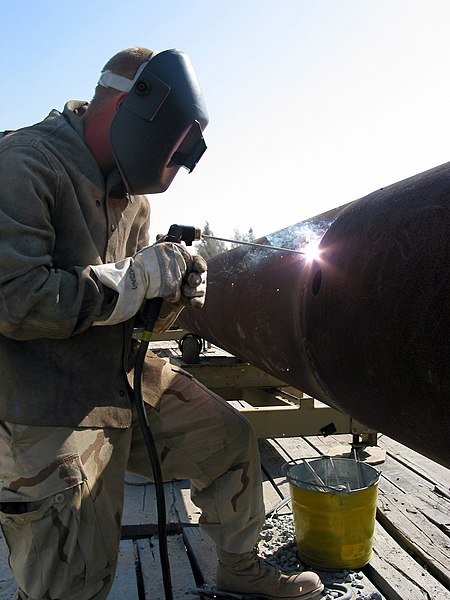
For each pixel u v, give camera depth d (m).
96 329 1.79
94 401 1.76
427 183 1.58
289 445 4.10
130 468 2.15
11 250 1.54
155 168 1.78
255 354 2.82
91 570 1.68
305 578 2.26
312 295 1.92
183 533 2.82
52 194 1.67
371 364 1.54
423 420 1.41
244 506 2.16
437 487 3.28
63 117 1.82
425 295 1.35
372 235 1.64
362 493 2.47
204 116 1.81
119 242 1.92
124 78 1.75
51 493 1.63
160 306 1.82
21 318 1.56
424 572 2.45
